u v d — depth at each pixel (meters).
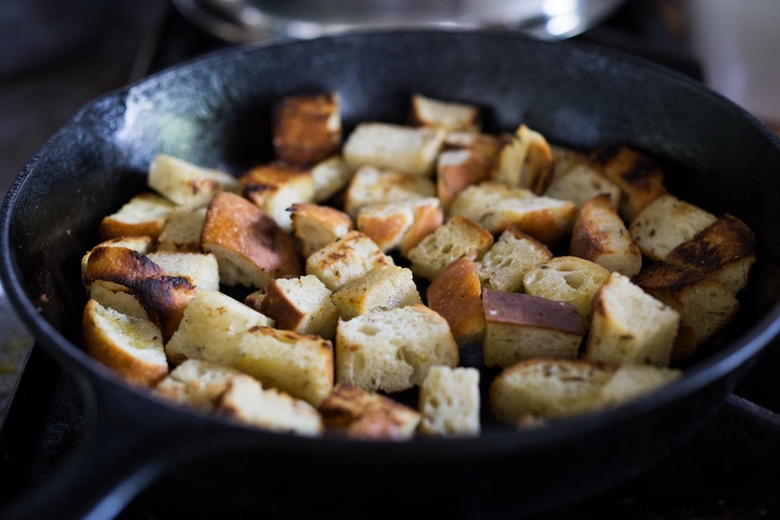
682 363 0.41
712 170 0.46
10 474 0.39
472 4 0.59
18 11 0.81
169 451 0.31
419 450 0.31
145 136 0.48
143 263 0.41
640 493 0.39
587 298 0.41
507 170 0.49
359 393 0.37
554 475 0.34
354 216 0.49
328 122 0.51
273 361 0.38
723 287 0.41
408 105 0.54
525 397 0.37
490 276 0.43
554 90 0.51
